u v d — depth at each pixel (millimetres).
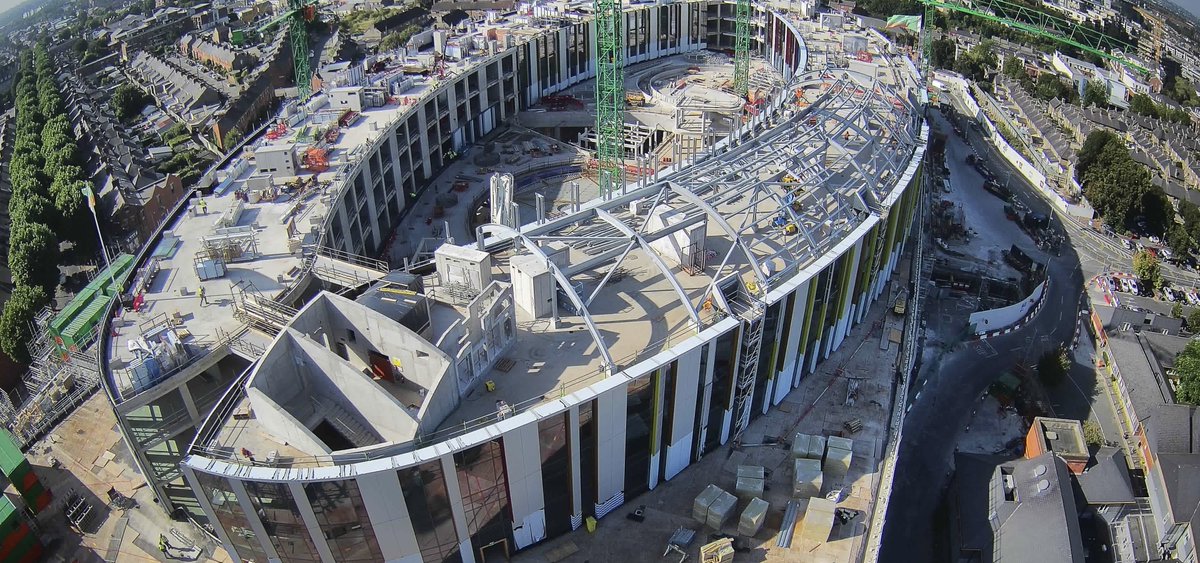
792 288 77812
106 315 84438
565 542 71312
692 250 83000
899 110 127125
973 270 138625
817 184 95500
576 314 78125
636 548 70438
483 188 160125
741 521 70188
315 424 67125
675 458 76438
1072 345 122125
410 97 155500
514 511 66688
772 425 84688
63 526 79812
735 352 74625
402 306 70312
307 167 123500
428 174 162125
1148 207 155750
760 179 95000
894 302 108938
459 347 67000
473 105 179625
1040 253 147500
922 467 100750
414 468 58250
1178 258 145500
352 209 123625
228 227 99375
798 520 72062
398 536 62344
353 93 145875
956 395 112375
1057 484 84875
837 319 93188
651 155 115375
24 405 99250
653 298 80250
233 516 61375
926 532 91812
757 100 179875
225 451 61219
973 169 181875
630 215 92375
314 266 91438
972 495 90688
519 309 79062
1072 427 97250
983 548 84562
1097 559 87062
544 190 162875
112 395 72688
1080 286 137250
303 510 58938
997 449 103062
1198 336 115000
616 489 73188
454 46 179125
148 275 90875
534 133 185500
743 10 190750
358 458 58875
